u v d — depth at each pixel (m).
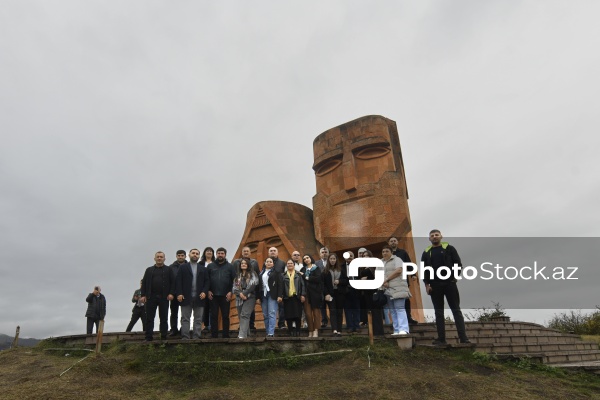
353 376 7.36
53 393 6.57
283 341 8.55
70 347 10.01
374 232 14.99
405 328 8.88
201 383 7.26
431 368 7.77
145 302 9.25
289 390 6.84
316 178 17.47
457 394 6.64
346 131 16.80
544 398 6.61
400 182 15.52
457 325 8.75
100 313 13.23
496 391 6.77
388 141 16.06
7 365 8.88
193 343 8.42
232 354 8.20
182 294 9.34
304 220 18.19
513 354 8.47
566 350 11.32
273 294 9.46
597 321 22.39
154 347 8.45
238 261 10.13
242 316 9.22
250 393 6.73
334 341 8.96
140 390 6.92
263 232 18.00
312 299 9.62
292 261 9.89
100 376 7.45
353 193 15.77
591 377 7.67
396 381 7.06
